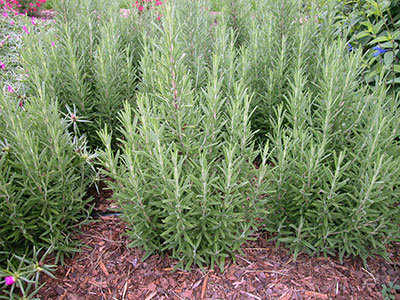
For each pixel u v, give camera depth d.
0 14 5.39
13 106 2.06
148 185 1.99
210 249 2.05
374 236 2.15
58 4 3.58
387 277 2.06
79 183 2.45
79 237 2.30
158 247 2.08
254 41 3.12
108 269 2.09
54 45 3.00
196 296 1.93
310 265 2.12
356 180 2.02
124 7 5.85
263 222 2.17
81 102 2.79
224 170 1.77
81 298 1.92
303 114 2.25
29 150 1.94
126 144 1.87
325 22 3.22
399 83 3.14
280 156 1.96
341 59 2.39
